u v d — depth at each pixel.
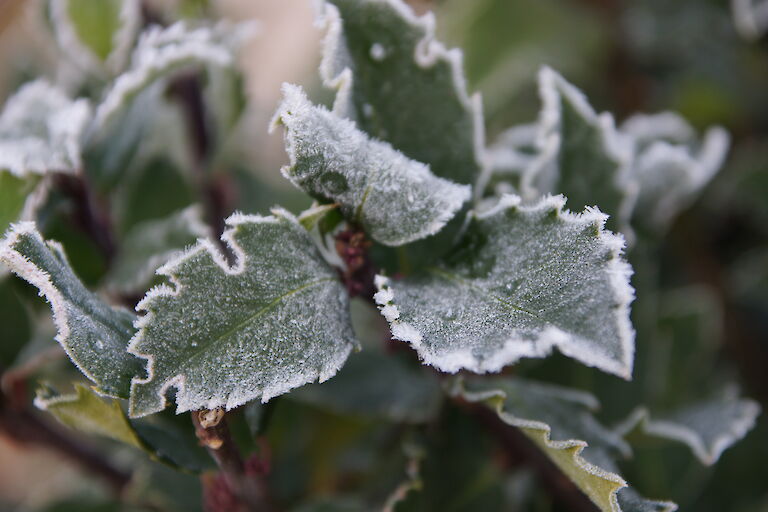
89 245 0.32
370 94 0.29
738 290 0.43
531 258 0.26
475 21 0.47
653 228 0.34
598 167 0.31
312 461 0.36
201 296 0.26
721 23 0.47
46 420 0.34
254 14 0.62
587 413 0.30
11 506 0.50
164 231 0.32
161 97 0.35
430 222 0.26
